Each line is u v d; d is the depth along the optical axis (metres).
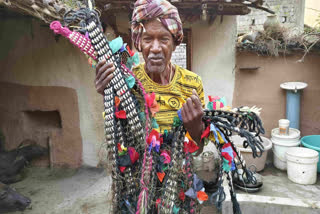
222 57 4.02
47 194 3.21
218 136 1.13
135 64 1.13
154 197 1.13
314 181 3.50
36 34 3.59
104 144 1.22
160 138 1.13
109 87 1.02
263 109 4.11
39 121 4.08
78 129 3.73
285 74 3.94
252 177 1.20
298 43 3.64
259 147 1.11
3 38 3.75
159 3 1.00
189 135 1.10
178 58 6.44
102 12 3.25
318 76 3.82
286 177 3.71
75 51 3.50
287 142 3.79
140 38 1.08
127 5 3.15
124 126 1.08
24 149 3.84
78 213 2.74
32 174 3.77
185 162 1.13
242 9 3.40
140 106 1.10
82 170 3.73
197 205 1.26
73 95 3.65
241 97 4.13
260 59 3.96
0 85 3.92
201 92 1.28
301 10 5.89
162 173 1.11
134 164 1.11
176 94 1.17
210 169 3.32
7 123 3.99
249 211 2.77
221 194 1.08
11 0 1.89
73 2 2.70
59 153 3.86
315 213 2.64
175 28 1.03
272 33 3.76
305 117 4.00
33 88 3.79
